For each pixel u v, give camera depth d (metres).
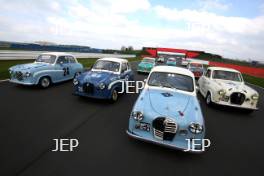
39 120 4.24
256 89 12.48
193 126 3.12
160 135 3.20
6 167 2.59
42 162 2.77
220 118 5.65
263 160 3.44
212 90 6.55
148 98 3.81
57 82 7.73
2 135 3.43
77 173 2.61
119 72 6.77
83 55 23.22
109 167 2.81
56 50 24.36
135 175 2.68
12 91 6.34
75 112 4.97
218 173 2.93
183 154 3.35
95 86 5.63
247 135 4.53
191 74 4.89
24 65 7.03
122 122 4.55
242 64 34.31
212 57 48.25
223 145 3.91
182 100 3.87
